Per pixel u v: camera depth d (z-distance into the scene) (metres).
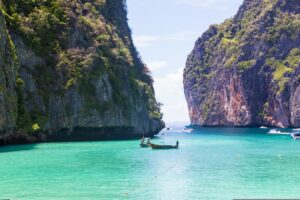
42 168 48.97
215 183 41.47
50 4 98.88
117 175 45.34
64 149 71.12
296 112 193.88
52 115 90.56
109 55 106.25
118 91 105.00
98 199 34.72
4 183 40.28
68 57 96.25
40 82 90.56
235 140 108.00
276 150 75.56
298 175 46.12
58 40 96.25
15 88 79.56
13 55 79.19
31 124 82.81
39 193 36.41
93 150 70.62
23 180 41.72
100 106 98.06
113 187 39.12
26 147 73.50
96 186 39.47
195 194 36.59
